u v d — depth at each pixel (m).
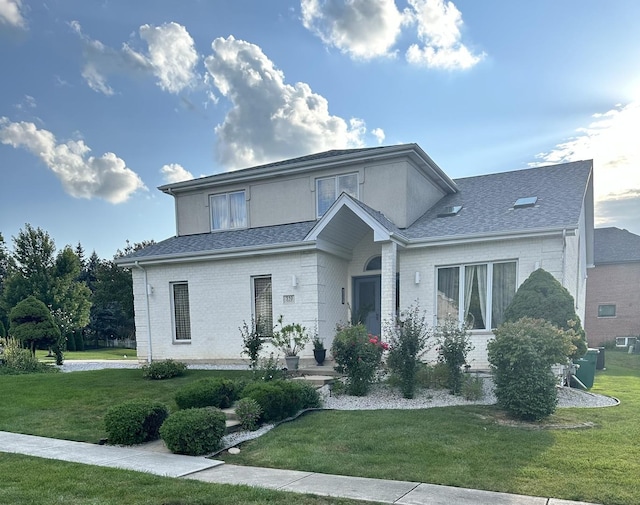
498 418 7.17
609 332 25.39
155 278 14.48
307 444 6.11
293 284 12.44
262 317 13.03
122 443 6.47
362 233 13.66
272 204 15.00
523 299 9.65
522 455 5.30
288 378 10.02
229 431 6.82
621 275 25.39
